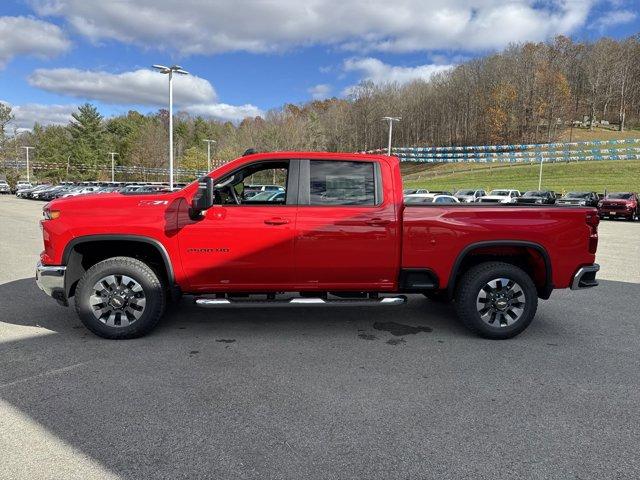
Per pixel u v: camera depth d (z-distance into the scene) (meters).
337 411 3.33
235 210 4.70
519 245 4.88
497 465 2.72
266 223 4.69
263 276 4.80
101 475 2.58
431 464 2.72
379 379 3.89
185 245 4.66
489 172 69.88
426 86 110.75
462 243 4.85
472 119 102.31
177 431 3.04
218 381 3.81
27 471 2.61
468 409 3.38
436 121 105.94
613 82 106.81
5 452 2.79
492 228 4.85
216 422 3.16
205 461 2.72
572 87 108.69
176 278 4.73
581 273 4.98
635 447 2.92
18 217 21.41
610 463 2.75
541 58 104.38
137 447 2.86
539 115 94.69
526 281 4.91
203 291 4.83
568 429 3.12
